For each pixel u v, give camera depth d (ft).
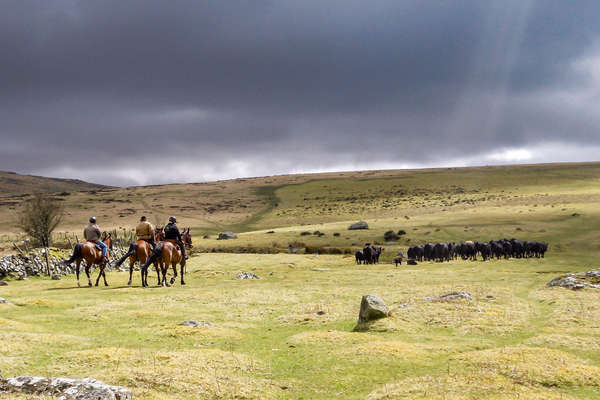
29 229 260.01
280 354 50.14
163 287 108.27
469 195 575.79
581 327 61.52
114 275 144.25
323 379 41.65
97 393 31.81
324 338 55.47
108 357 44.86
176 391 36.94
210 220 556.92
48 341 50.85
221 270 159.63
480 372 40.88
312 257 232.53
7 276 124.57
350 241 308.60
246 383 39.86
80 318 67.41
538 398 34.55
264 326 66.69
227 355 47.65
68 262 108.58
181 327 60.03
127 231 451.94
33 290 102.32
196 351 48.52
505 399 34.01
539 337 55.36
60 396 31.04
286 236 343.05
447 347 50.85
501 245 215.10
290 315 72.79
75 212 602.85
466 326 61.93
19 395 31.17
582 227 300.61
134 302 83.15
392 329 60.18
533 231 300.20
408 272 149.59
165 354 46.50
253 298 89.76
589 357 48.06
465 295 81.87
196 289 104.06
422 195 622.54
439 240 296.10
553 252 235.40
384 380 40.83
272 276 144.15
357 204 597.52
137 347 51.13
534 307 77.10
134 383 37.86
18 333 52.65
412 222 376.68
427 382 38.55
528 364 42.75
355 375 42.32
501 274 141.28
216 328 61.21
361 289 102.94
